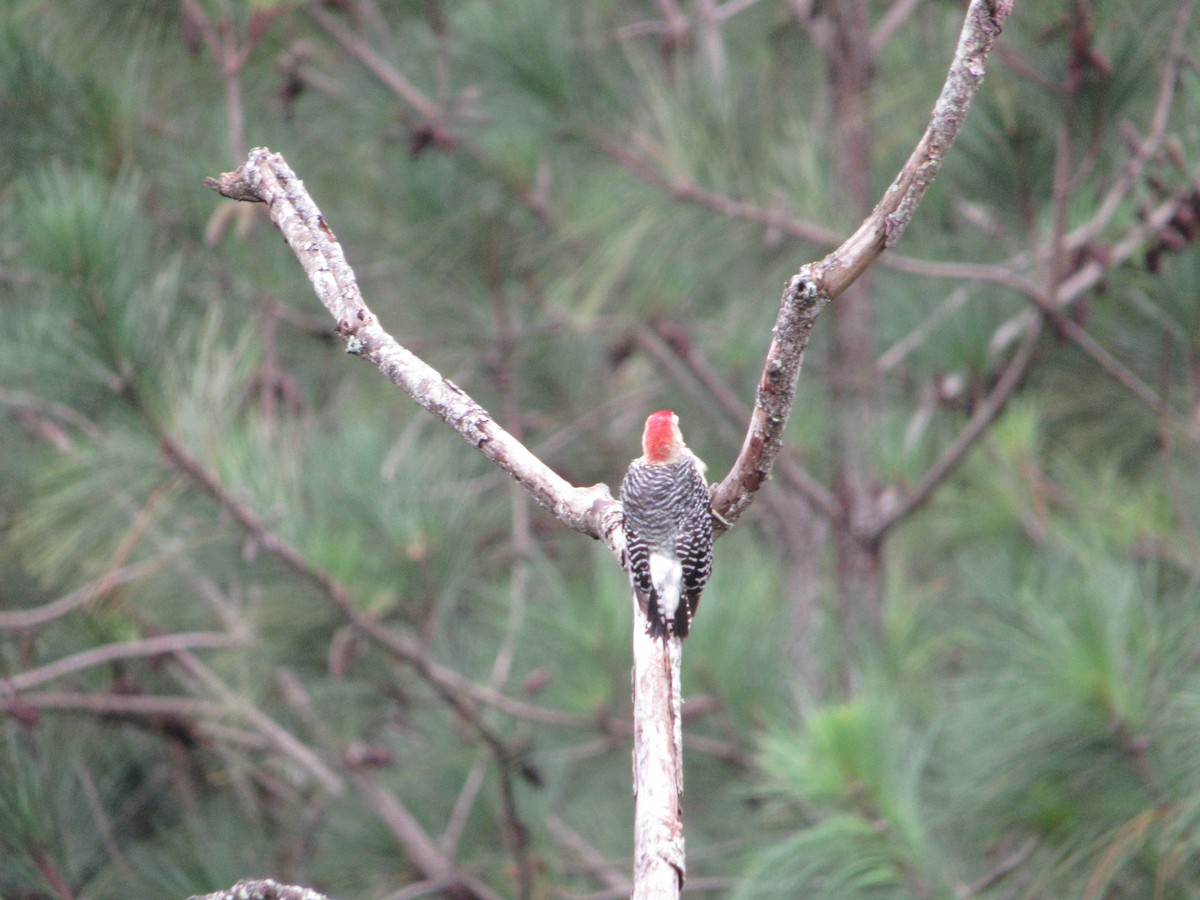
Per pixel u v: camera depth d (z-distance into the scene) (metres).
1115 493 11.91
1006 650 7.79
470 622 11.66
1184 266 10.23
